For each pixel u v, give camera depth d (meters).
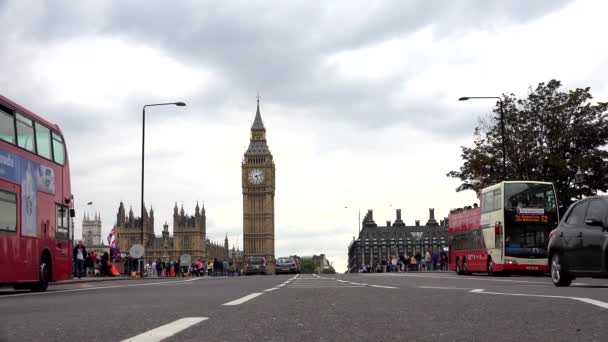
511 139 60.81
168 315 10.07
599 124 58.28
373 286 20.77
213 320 9.05
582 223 18.95
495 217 40.66
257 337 7.19
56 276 24.97
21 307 13.17
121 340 6.98
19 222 21.70
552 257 19.98
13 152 21.50
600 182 58.53
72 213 27.16
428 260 80.06
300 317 9.48
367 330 7.81
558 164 56.56
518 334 7.27
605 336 7.01
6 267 20.56
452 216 52.25
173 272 78.00
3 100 21.03
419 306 11.34
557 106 58.91
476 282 24.55
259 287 21.73
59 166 25.95
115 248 59.19
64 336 7.51
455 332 7.53
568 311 9.80
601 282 25.05
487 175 62.19
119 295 17.70
